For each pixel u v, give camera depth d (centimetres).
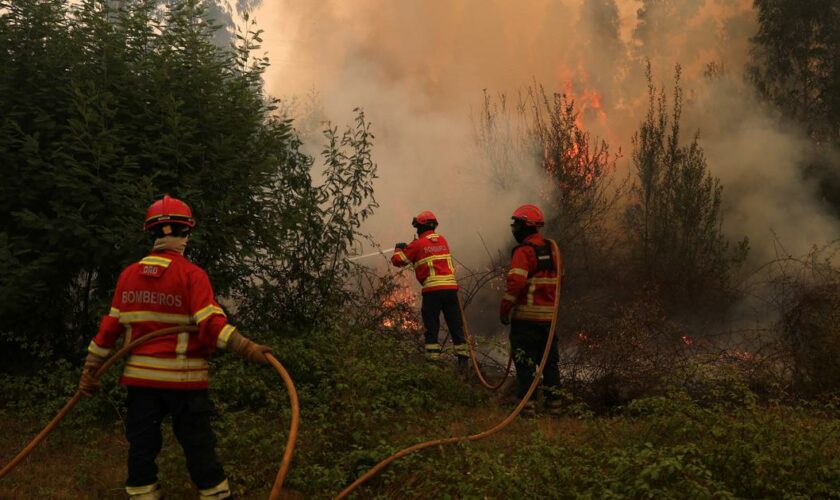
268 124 798
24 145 654
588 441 495
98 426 580
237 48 775
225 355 659
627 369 704
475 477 403
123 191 671
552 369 680
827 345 677
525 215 688
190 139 724
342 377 554
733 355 754
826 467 411
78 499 449
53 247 675
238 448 477
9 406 621
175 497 432
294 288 812
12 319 684
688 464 397
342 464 469
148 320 377
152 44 755
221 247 729
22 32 706
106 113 667
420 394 636
